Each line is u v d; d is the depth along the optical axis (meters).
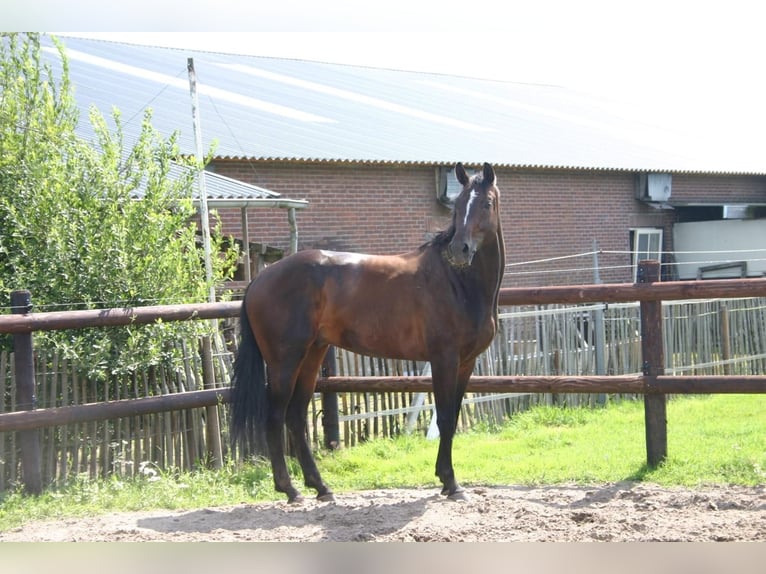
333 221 17.70
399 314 6.59
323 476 7.94
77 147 8.74
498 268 6.58
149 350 7.87
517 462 8.04
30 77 8.85
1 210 8.32
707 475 6.89
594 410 11.41
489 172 6.38
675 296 6.88
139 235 8.61
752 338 13.98
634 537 5.34
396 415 9.78
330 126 20.33
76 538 5.68
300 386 7.00
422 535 5.51
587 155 23.61
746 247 23.95
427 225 19.23
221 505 6.93
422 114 24.62
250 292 6.84
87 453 7.52
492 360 10.80
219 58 25.50
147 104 18.22
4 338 7.73
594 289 7.17
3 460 7.14
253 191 13.71
